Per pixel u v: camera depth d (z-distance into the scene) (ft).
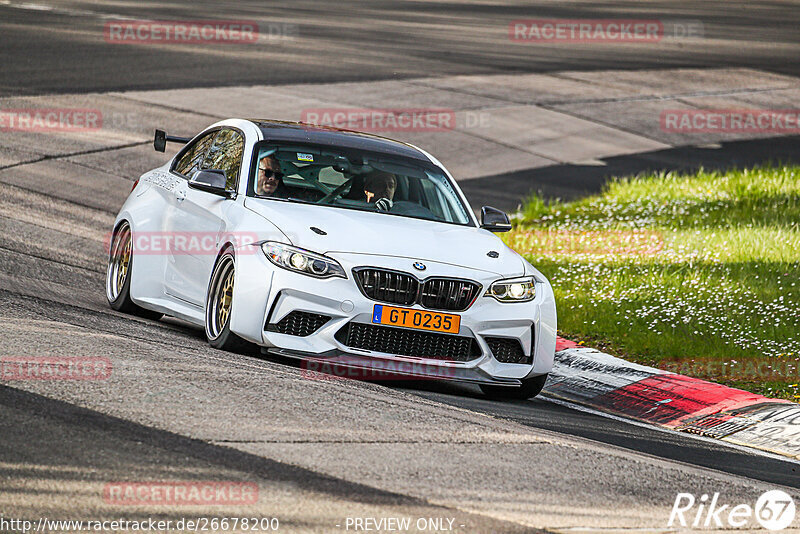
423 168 106.73
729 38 475.31
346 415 72.79
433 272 88.79
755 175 223.51
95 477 55.26
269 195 97.40
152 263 104.47
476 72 332.60
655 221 185.57
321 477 59.00
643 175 231.09
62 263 129.39
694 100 325.42
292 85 284.61
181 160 114.01
